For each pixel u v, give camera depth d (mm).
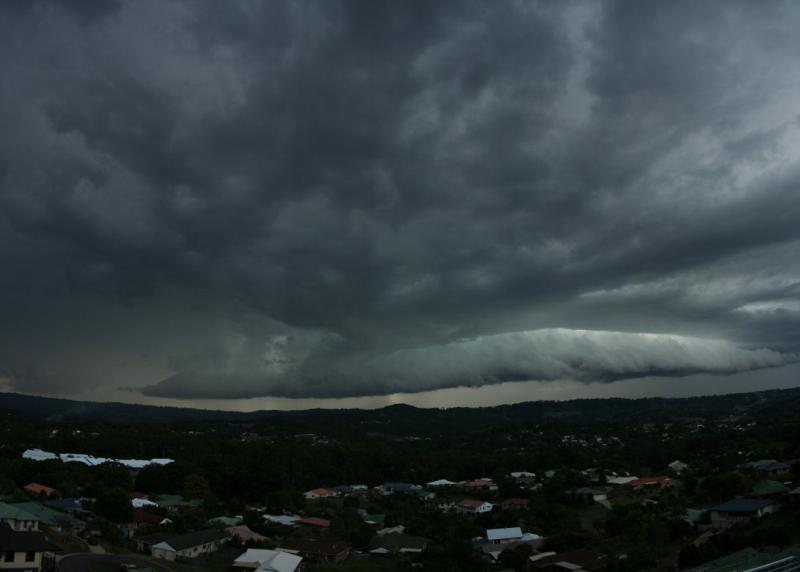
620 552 82000
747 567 59531
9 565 58312
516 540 95688
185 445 175375
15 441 162625
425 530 107562
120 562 70438
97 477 121500
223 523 101188
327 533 104125
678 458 157250
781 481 106438
